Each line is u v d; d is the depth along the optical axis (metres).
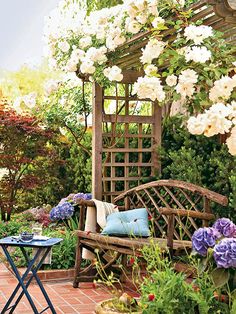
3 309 3.33
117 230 4.21
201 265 2.51
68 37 4.84
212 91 2.83
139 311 2.87
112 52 4.55
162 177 5.01
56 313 3.52
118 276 4.39
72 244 4.66
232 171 4.24
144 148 5.13
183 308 2.46
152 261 2.81
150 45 3.27
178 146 5.00
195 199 4.38
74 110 5.95
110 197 5.08
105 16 4.44
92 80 4.76
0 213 6.66
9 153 6.57
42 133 6.52
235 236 2.58
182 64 3.26
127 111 5.02
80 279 4.24
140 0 3.40
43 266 4.53
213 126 2.53
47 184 6.79
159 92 3.06
